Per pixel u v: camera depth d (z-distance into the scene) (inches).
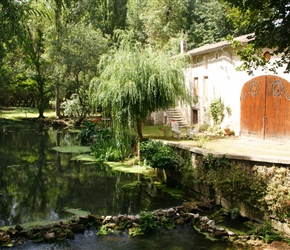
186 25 1321.4
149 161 452.4
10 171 521.7
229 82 627.5
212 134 642.8
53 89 1249.4
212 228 296.0
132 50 551.2
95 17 1322.6
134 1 1513.3
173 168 440.5
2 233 280.4
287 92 492.4
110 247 266.8
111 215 337.4
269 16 236.7
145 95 522.3
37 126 1112.8
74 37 1015.0
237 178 318.7
